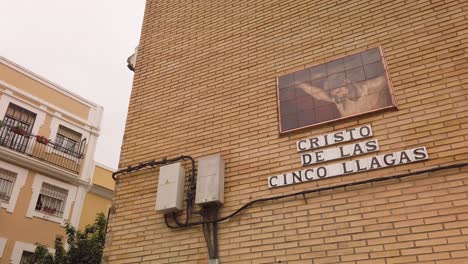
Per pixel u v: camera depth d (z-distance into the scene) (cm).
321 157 518
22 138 1565
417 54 527
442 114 475
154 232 586
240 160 580
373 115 513
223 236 533
